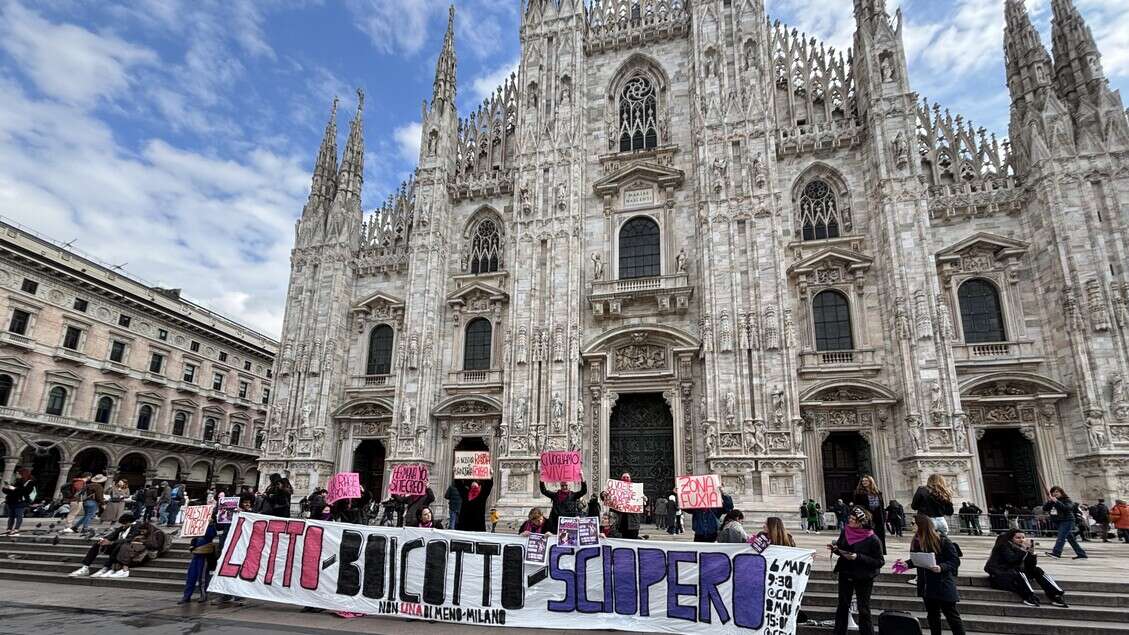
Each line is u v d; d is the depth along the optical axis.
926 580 11.41
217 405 71.94
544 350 38.09
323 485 40.50
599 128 43.50
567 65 43.97
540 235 40.62
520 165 42.38
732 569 12.70
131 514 23.94
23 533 24.69
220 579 14.90
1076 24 35.03
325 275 44.38
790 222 37.44
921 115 37.16
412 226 45.00
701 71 40.44
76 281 56.91
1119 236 30.72
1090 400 29.20
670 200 39.94
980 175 35.22
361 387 42.62
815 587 16.02
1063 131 32.59
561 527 13.77
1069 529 20.36
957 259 34.06
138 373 62.38
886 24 37.34
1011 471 32.22
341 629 12.97
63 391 55.59
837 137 37.62
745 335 34.50
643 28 43.84
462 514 18.02
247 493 19.53
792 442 32.50
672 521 28.14
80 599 16.08
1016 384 31.36
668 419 37.06
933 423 30.81
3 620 13.55
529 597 13.44
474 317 42.22
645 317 38.19
